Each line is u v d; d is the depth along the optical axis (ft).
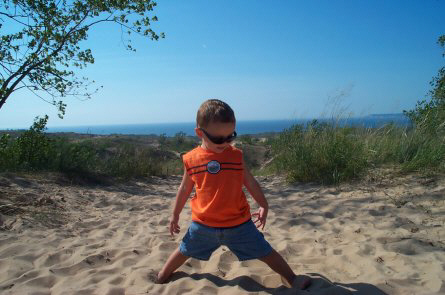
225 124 7.83
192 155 8.50
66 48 26.48
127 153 35.78
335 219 14.21
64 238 12.89
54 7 25.25
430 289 8.17
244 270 9.58
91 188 23.02
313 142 22.79
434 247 10.66
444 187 15.79
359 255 10.24
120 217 16.29
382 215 14.20
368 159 20.66
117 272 9.94
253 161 40.14
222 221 8.21
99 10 26.81
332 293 8.09
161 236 13.15
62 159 25.36
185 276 9.48
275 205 17.17
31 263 10.44
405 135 21.56
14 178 20.51
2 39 23.18
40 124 25.31
